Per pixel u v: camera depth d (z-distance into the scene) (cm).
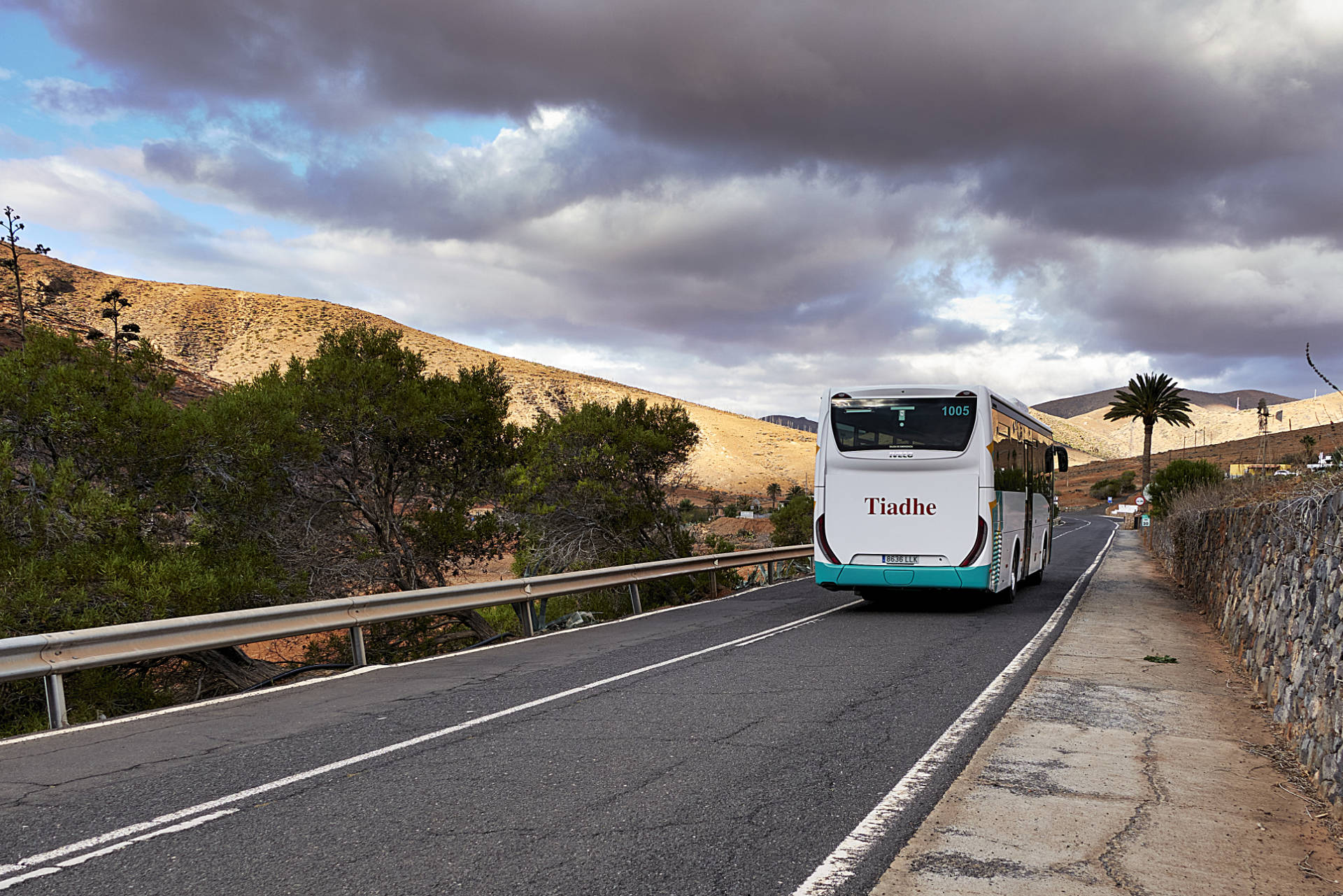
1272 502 966
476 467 1992
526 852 414
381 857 408
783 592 1861
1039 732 649
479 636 1602
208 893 370
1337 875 396
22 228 3622
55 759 601
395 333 1933
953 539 1348
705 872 389
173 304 19088
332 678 927
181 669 1335
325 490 1747
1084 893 372
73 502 1254
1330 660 552
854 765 561
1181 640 1130
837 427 1411
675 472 2295
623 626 1345
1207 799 501
